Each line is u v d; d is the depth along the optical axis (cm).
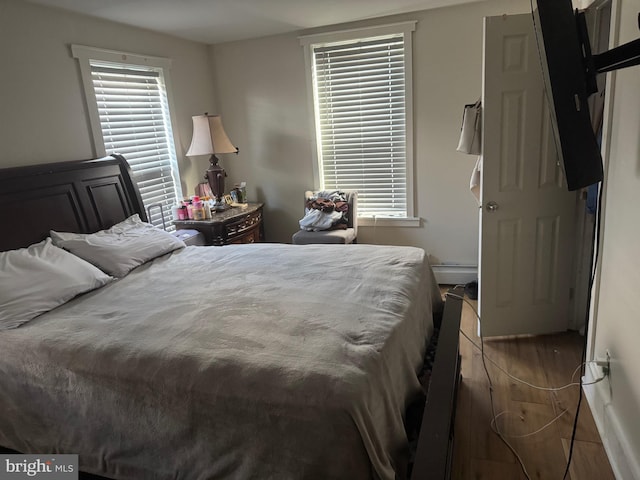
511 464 194
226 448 145
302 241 387
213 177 409
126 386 158
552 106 145
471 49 359
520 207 276
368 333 167
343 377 138
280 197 455
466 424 219
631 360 172
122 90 344
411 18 365
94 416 165
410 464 152
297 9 328
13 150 262
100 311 207
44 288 215
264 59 423
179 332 176
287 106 427
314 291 210
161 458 156
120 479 165
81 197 287
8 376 181
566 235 280
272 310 191
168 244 298
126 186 324
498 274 288
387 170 414
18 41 264
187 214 383
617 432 183
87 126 310
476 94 367
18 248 245
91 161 300
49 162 284
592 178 150
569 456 196
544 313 295
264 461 140
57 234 262
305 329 171
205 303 205
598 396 211
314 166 431
